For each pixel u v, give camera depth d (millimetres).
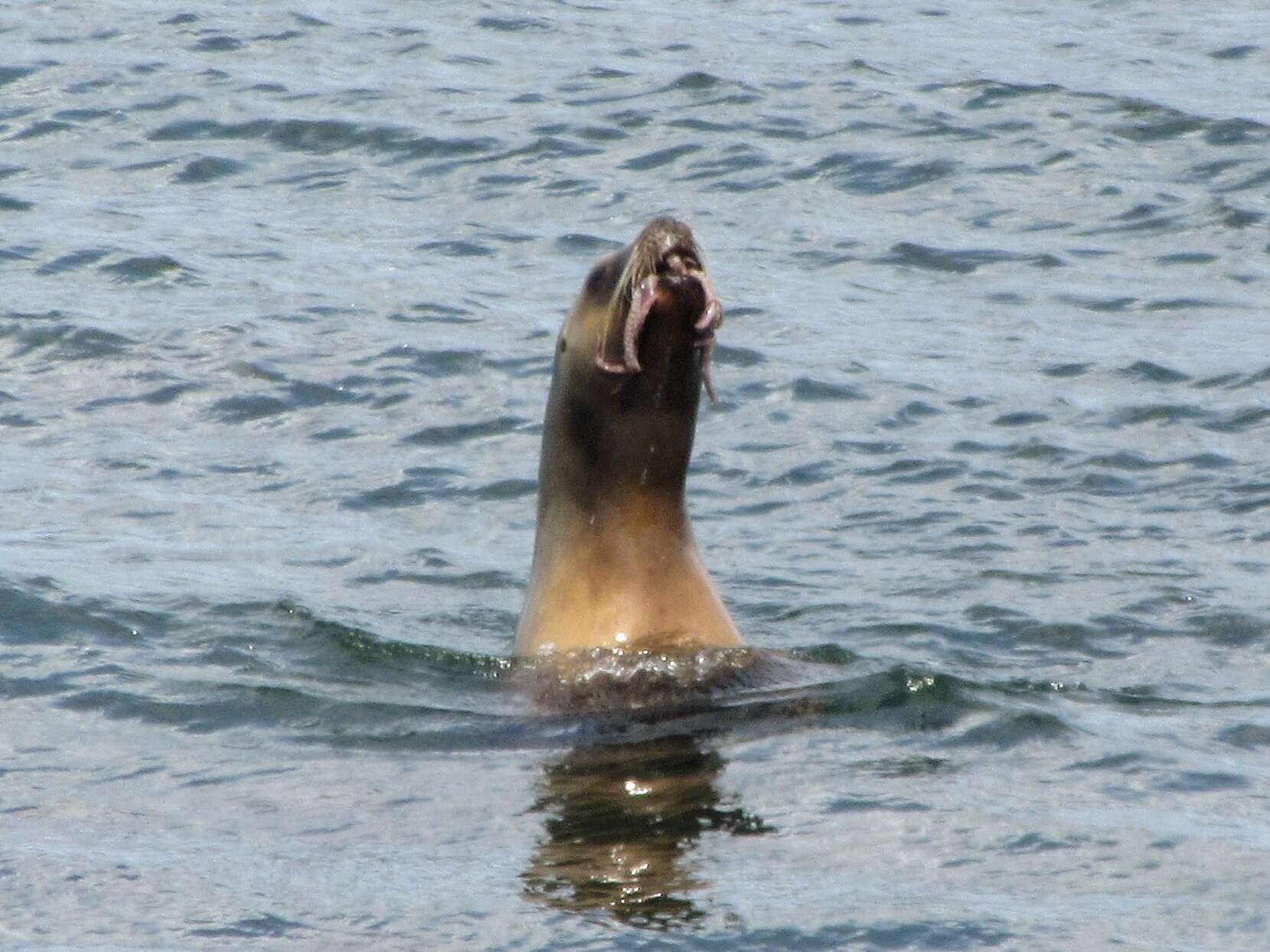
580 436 34562
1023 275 67500
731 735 30859
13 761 30719
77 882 25828
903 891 25047
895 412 54906
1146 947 23422
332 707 33250
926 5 109062
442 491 49562
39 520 46281
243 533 46000
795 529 46625
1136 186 75875
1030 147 80062
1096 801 28172
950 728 31156
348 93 85688
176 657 36406
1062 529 46250
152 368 57406
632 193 75000
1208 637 39000
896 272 67875
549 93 86500
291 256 67875
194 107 83438
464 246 69500
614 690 32812
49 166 77125
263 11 100000
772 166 77750
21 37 93312
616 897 24953
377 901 25047
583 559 34750
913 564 43906
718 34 98562
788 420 54469
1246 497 48312
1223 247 69875
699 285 31984
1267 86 88750
